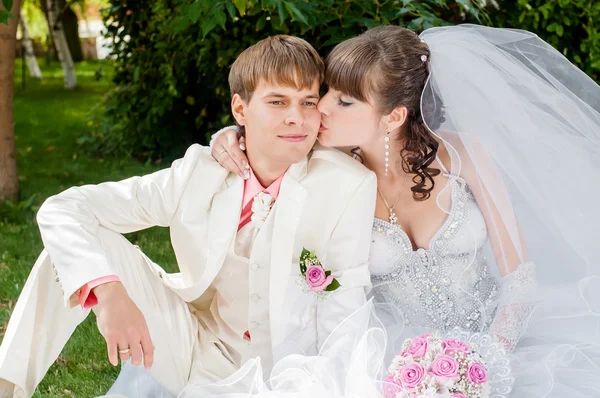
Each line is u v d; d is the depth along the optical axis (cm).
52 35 1514
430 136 288
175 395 280
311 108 268
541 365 267
